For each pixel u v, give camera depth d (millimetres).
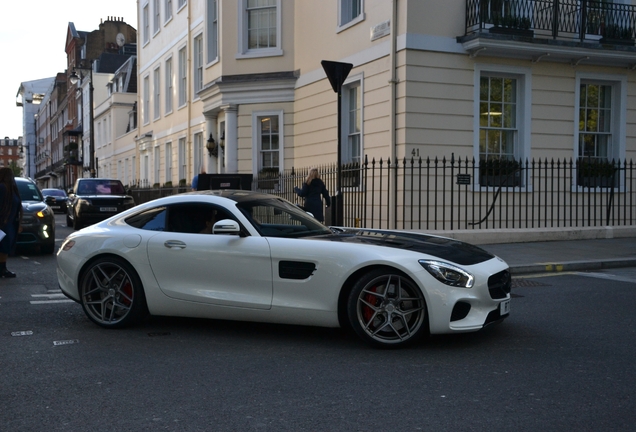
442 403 4062
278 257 5562
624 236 13859
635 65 14422
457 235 12422
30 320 6684
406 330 5289
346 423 3740
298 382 4539
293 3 17344
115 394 4332
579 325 6234
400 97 12859
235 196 6320
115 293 6250
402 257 5254
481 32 12586
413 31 12680
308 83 16594
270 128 17719
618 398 4137
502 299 5453
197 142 23594
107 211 18016
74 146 55312
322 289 5418
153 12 28766
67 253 6398
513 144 13891
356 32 14391
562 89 14008
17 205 9398
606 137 14781
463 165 13203
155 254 6000
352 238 5840
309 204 12141
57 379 4684
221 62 18062
